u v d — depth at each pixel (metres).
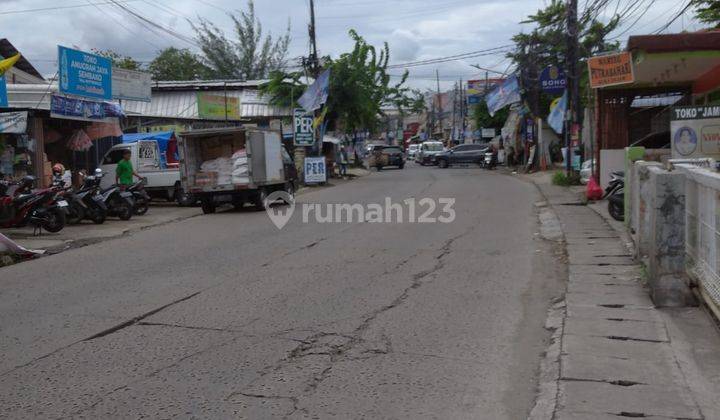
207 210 19.33
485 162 44.22
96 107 20.00
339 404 4.85
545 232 13.32
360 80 34.22
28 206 14.48
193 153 18.98
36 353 6.16
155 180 21.47
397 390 5.11
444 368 5.58
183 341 6.40
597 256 10.32
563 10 32.28
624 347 5.89
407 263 10.26
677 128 14.62
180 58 58.22
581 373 5.29
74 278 9.84
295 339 6.41
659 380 5.11
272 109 37.47
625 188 12.22
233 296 8.24
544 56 33.72
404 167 51.19
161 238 14.06
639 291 7.93
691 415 4.49
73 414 4.75
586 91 30.81
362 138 52.34
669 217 7.06
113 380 5.40
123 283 9.27
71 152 20.94
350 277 9.27
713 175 6.34
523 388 5.13
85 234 14.80
